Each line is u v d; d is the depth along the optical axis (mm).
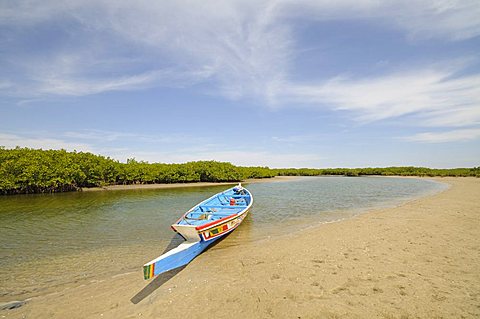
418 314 4984
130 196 29234
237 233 12492
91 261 9398
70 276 8117
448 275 6594
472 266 7102
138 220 16234
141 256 9906
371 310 5188
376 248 8953
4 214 18656
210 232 9703
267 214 17281
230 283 6898
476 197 21234
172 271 8109
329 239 10461
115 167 41812
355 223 13289
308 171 88938
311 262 7988
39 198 27906
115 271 8453
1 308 6246
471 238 9602
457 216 13453
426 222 12367
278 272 7391
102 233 13188
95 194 31641
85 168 37812
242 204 15977
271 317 5160
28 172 30719
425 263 7430
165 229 13930
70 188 35938
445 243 9125
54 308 6160
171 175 48375
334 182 50875
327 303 5520
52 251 10539
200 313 5527
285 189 36062
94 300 6465
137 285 7238
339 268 7383
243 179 57781
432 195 24641
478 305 5191
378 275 6773
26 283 7660
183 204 22906
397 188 35562
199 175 51375
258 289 6387
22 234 13117
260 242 10859
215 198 15625
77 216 17656
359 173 84625
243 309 5555
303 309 5344
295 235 11711
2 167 30062
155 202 24219
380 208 18906
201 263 8695
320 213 17484
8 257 9914
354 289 6086
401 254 8234
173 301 6121
